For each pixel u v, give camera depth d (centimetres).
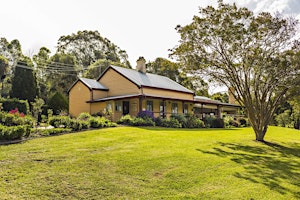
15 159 661
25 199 444
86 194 483
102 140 991
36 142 906
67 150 791
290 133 2064
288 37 1262
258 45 1266
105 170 618
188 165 700
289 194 526
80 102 2527
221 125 2350
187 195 500
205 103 2753
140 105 2006
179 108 2605
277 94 1334
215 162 752
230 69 1323
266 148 1121
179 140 1095
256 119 1356
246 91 1344
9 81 3278
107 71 2536
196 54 1327
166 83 2642
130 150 834
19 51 4166
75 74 3888
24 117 1242
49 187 499
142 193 502
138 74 2541
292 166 775
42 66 3966
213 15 1264
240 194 515
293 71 1230
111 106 2219
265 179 620
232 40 1245
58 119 1273
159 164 691
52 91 3712
